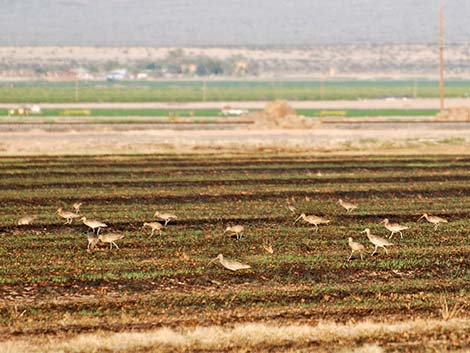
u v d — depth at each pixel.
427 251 61.78
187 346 43.19
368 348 42.78
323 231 68.62
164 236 66.56
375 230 68.94
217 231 68.69
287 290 52.25
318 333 44.84
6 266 57.50
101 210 78.06
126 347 43.00
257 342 43.72
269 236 66.62
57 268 56.94
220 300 50.28
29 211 77.88
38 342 43.56
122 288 52.78
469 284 53.84
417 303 49.88
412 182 96.06
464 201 84.56
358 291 52.03
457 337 44.78
